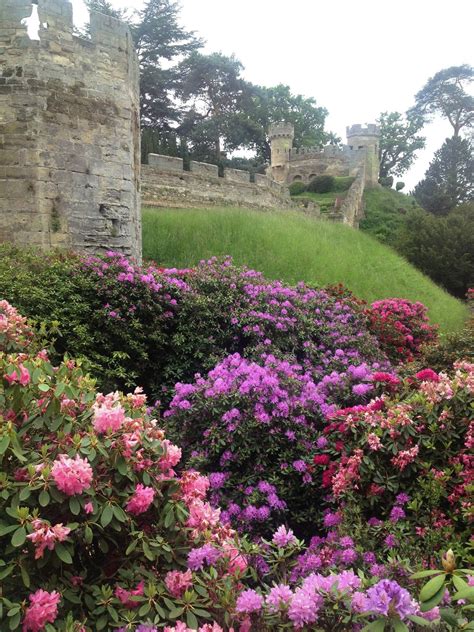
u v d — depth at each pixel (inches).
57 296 271.1
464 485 135.1
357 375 221.8
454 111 2527.1
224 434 185.6
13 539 81.2
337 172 1962.4
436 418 152.3
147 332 288.2
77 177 393.7
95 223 405.7
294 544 115.5
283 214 913.5
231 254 613.3
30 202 371.6
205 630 85.0
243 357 274.8
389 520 140.3
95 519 90.8
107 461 98.8
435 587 78.0
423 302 628.1
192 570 99.1
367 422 159.3
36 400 105.9
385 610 77.7
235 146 1923.0
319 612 90.4
